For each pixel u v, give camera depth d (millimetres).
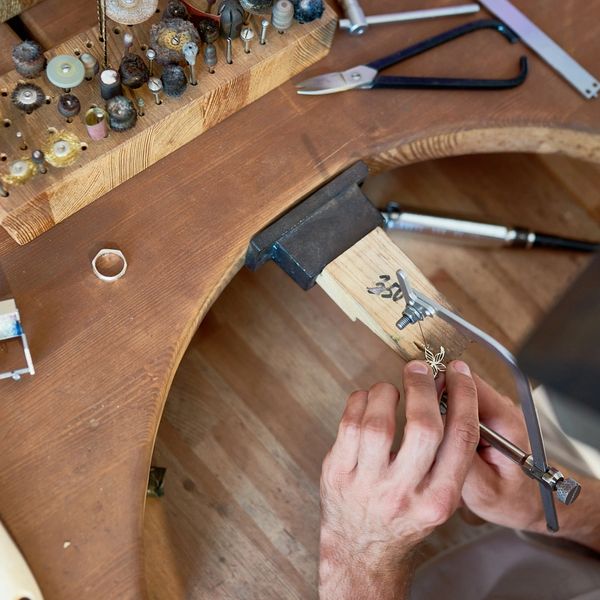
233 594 1225
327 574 955
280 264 916
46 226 835
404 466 799
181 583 1213
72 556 741
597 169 1568
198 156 899
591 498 1056
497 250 1490
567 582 1055
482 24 1014
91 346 807
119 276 833
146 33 881
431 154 1006
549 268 1492
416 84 966
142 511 769
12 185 784
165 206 873
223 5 850
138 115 835
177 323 833
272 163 911
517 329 1457
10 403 773
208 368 1335
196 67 868
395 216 1425
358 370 1386
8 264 822
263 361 1356
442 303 895
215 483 1275
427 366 841
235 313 1374
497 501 988
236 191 893
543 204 1546
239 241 877
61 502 752
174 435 1287
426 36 1006
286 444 1319
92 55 857
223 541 1248
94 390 792
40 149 802
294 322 1389
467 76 992
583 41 1035
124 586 743
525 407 764
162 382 810
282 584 1244
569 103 1001
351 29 977
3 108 816
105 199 863
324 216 909
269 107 934
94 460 769
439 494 818
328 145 932
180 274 851
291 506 1287
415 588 1105
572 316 545
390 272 900
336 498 875
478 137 997
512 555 1113
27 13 912
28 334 799
